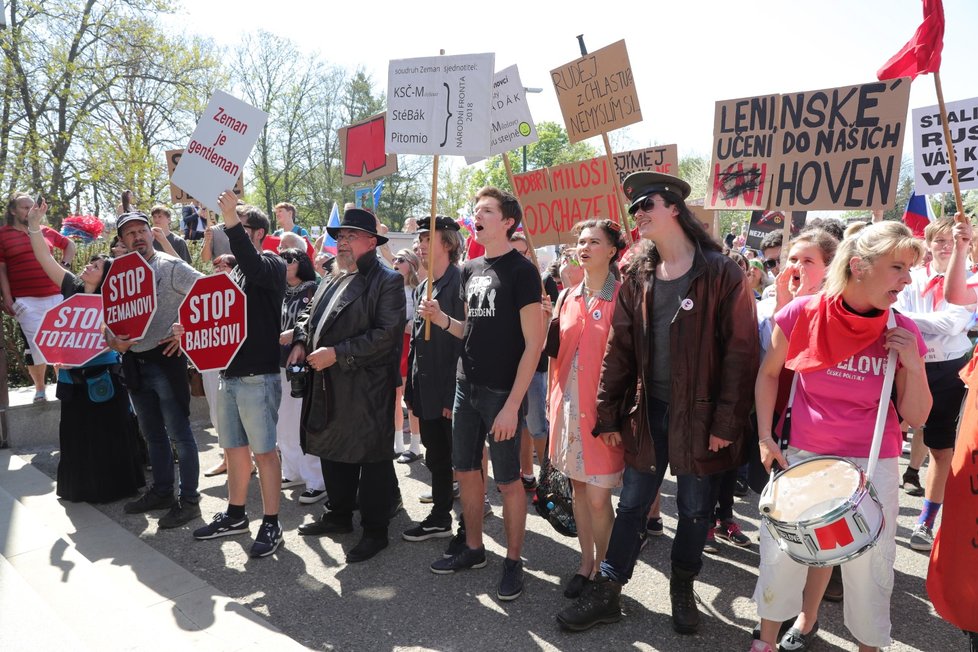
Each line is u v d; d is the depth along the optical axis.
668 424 2.72
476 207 3.21
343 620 2.98
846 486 2.11
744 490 4.47
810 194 4.78
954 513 2.23
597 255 3.01
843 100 4.62
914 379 2.24
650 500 2.86
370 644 2.78
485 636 2.82
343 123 37.09
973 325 3.91
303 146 35.03
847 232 3.36
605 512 3.05
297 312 4.47
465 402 3.28
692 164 29.67
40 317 5.59
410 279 5.59
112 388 4.32
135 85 20.14
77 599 3.04
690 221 2.71
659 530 3.85
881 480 2.29
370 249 3.62
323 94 35.06
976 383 2.25
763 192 4.97
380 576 3.39
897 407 2.35
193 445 4.16
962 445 2.24
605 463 2.97
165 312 4.02
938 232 3.88
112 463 4.38
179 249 7.05
